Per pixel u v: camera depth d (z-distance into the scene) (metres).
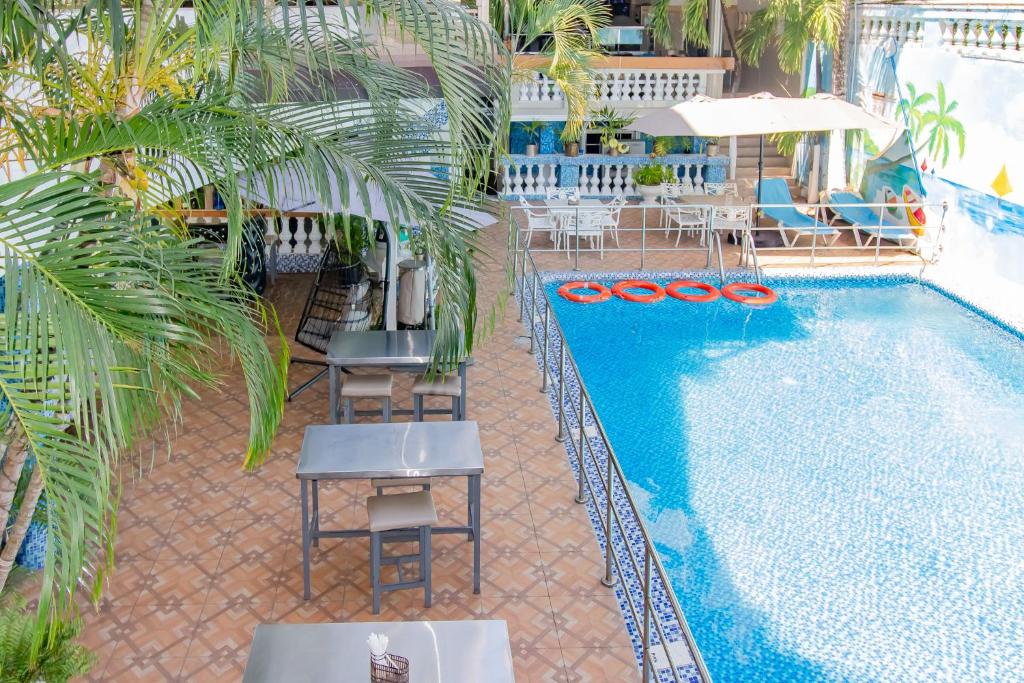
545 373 10.27
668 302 14.19
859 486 8.91
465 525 7.48
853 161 18.03
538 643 6.14
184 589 6.65
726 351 12.35
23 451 3.71
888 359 12.09
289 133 4.28
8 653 4.50
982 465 9.31
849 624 6.95
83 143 3.80
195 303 3.71
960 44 14.41
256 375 3.84
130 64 4.23
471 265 4.60
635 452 9.52
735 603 7.14
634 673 5.90
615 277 15.03
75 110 4.08
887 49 16.62
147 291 3.28
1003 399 10.86
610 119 19.95
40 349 3.17
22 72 4.14
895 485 8.93
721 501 8.60
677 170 20.36
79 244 3.27
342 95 5.41
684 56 21.70
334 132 4.41
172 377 3.59
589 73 16.02
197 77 4.09
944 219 15.16
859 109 15.27
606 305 13.99
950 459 9.44
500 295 5.14
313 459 6.31
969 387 11.22
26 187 3.29
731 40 23.31
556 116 19.56
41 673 4.55
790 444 9.75
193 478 8.16
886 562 7.71
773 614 7.03
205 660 5.94
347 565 6.97
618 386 11.17
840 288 15.01
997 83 13.53
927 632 6.87
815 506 8.55
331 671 4.39
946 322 13.43
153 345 3.39
